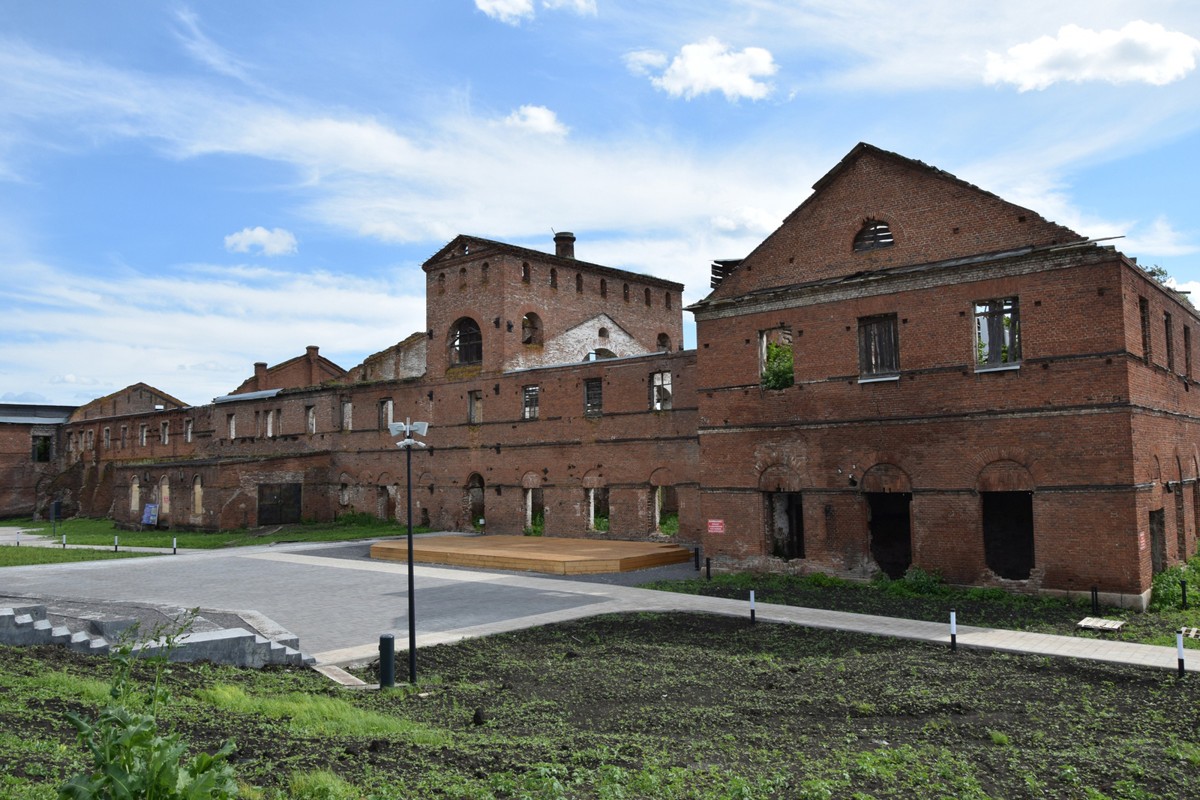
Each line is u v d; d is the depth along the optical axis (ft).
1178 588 67.10
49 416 264.31
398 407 151.02
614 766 30.71
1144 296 73.26
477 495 142.10
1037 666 49.73
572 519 123.03
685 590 80.59
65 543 143.54
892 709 40.98
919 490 75.92
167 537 147.43
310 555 118.62
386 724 37.17
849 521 80.18
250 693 43.83
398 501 150.41
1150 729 37.81
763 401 86.89
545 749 33.55
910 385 76.95
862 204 81.66
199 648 51.31
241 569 103.35
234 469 152.25
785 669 50.19
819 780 29.81
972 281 73.97
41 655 47.65
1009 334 73.31
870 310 79.82
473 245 139.33
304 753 30.60
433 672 52.34
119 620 57.67
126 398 241.35
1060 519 68.54
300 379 210.59
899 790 29.89
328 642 61.00
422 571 99.09
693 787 29.09
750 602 65.62
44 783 23.38
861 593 75.31
